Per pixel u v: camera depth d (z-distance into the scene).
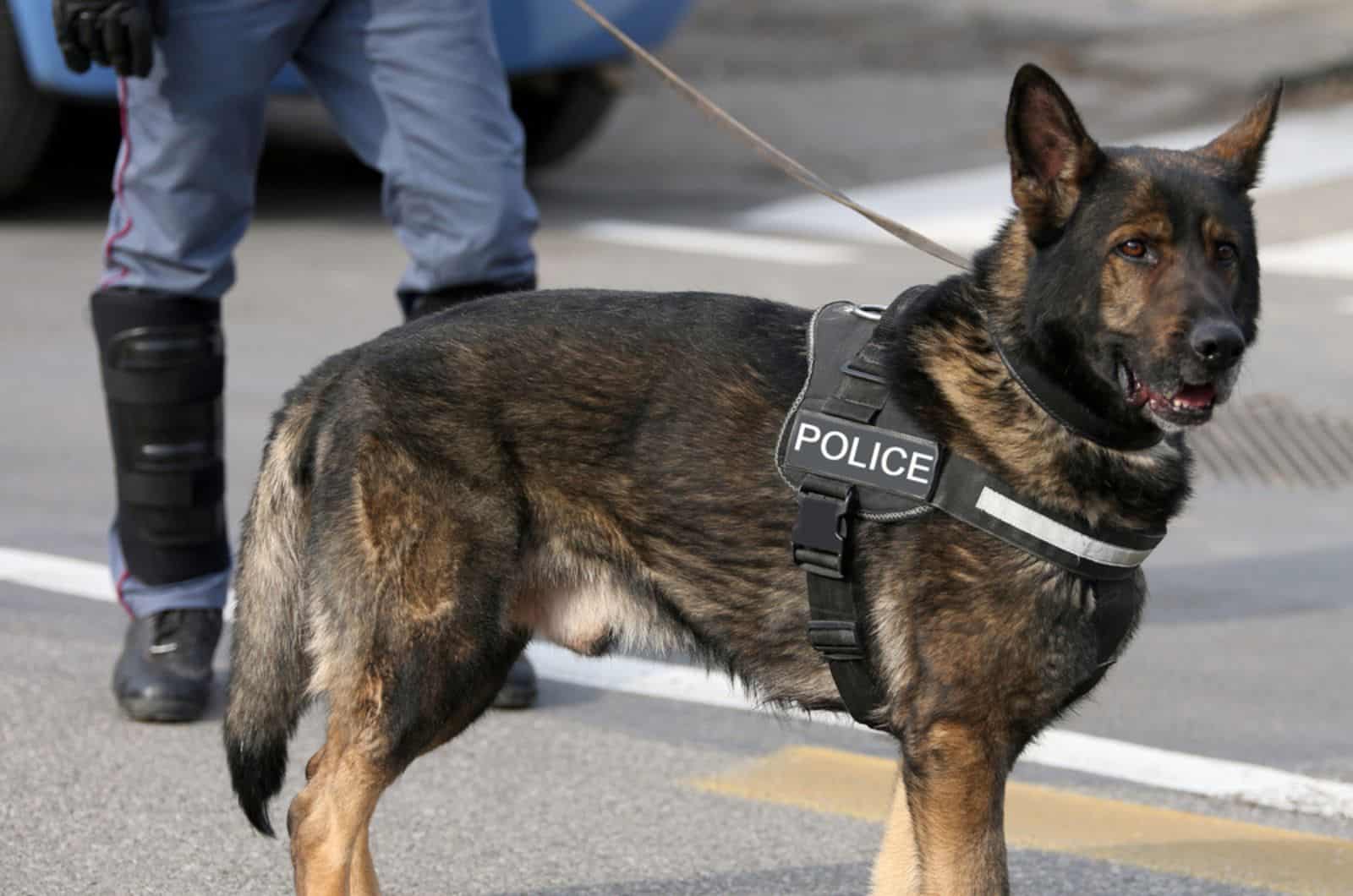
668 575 5.59
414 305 7.36
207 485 7.56
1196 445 12.23
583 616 5.76
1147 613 9.08
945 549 5.08
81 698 7.68
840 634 5.26
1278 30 30.94
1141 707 7.84
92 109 22.28
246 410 12.41
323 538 5.53
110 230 7.45
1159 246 4.99
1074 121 5.09
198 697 7.48
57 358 13.94
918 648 5.11
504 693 7.66
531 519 5.60
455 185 7.09
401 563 5.45
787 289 16.09
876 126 25.73
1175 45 30.42
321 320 15.02
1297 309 15.70
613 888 6.15
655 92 27.95
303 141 24.52
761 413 5.41
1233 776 7.12
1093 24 32.69
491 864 6.30
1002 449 5.10
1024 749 5.28
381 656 5.44
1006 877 5.14
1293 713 7.77
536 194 21.48
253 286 16.31
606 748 7.38
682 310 5.62
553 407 5.52
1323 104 25.53
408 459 5.47
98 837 6.38
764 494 5.38
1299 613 9.09
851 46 31.11
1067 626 5.06
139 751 7.16
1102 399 5.05
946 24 32.78
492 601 5.52
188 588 7.57
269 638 5.78
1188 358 4.83
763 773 7.17
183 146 7.12
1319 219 19.19
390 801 6.80
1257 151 5.33
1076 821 6.74
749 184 22.45
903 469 5.13
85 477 11.03
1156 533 5.16
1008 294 5.22
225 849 6.34
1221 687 8.06
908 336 5.33
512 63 17.81
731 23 32.84
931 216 20.00
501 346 5.57
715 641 5.62
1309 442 12.23
